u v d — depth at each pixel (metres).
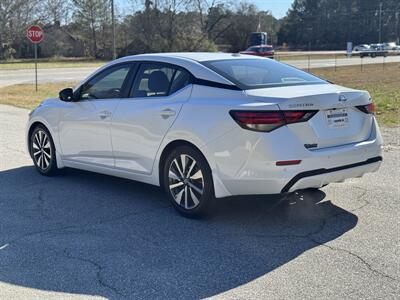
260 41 72.88
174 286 3.81
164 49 67.38
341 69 38.44
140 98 5.79
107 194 6.29
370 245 4.53
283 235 4.82
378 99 16.41
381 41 121.25
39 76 33.12
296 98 4.72
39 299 3.64
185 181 5.30
